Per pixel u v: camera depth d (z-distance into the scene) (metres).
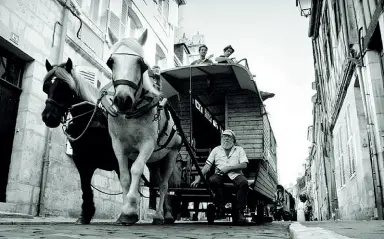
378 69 8.42
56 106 5.12
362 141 9.63
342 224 5.75
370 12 8.47
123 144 5.00
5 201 7.93
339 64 12.43
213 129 10.99
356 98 10.03
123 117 4.83
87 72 10.05
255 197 8.09
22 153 8.15
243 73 8.09
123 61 4.54
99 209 10.73
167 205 6.92
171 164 6.63
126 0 14.34
